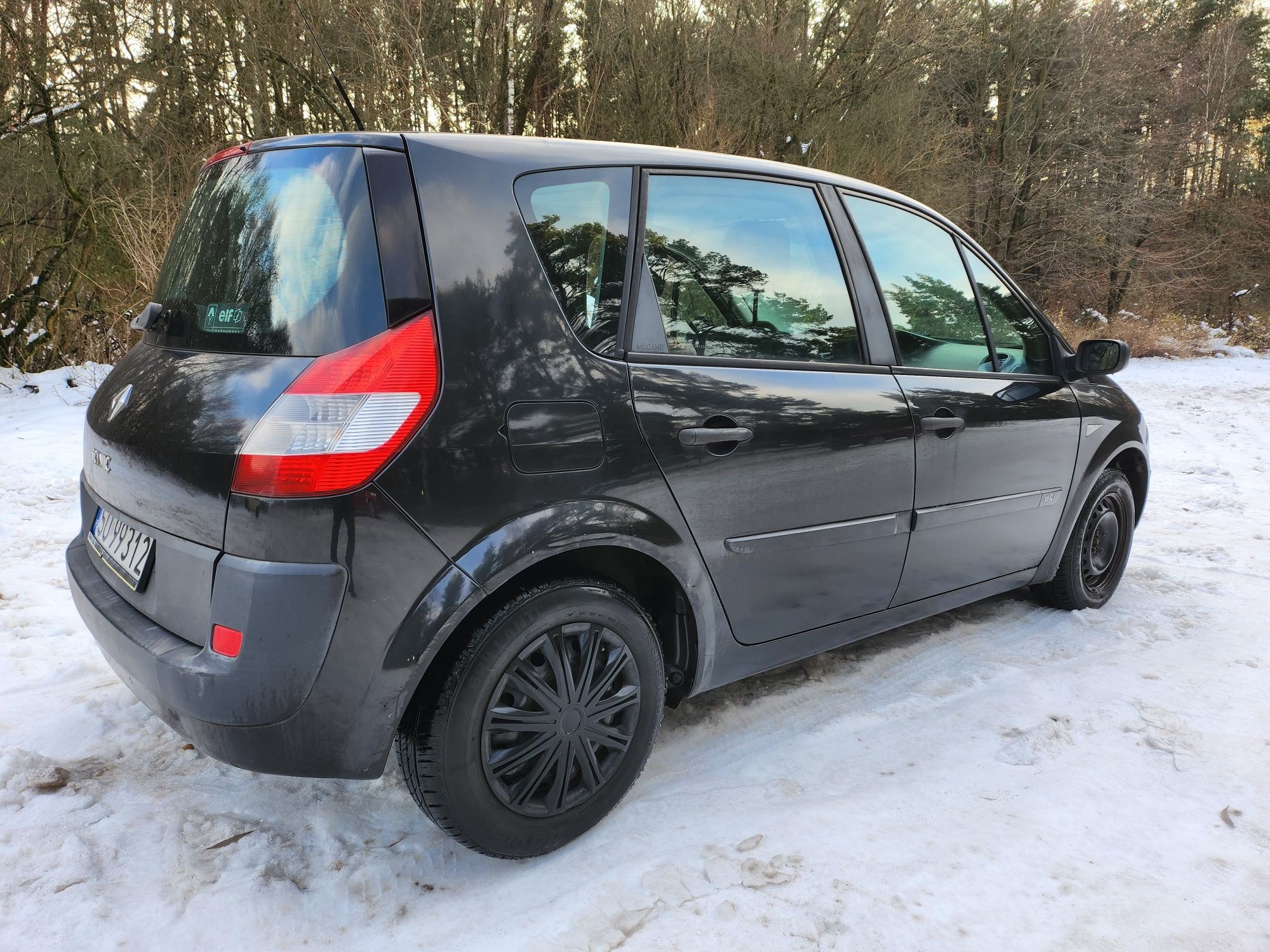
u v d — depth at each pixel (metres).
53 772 2.27
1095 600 3.75
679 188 2.26
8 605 3.49
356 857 2.02
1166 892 1.96
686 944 1.75
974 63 22.08
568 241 1.99
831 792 2.33
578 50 13.88
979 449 2.89
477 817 1.86
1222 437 8.82
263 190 1.99
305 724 1.67
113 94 10.92
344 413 1.63
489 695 1.83
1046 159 22.77
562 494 1.87
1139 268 24.41
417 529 1.68
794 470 2.32
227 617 1.64
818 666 3.13
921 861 2.04
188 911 1.82
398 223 1.76
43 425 7.46
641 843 2.08
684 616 2.24
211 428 1.70
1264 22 34.22
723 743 2.58
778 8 15.71
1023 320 3.29
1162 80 25.09
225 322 1.88
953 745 2.59
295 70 11.41
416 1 11.69
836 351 2.52
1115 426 3.57
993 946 1.77
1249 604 3.88
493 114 12.97
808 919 1.83
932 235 2.98
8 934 1.72
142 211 9.80
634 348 2.05
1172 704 2.87
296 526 1.61
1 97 9.98
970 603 3.47
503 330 1.82
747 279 2.34
